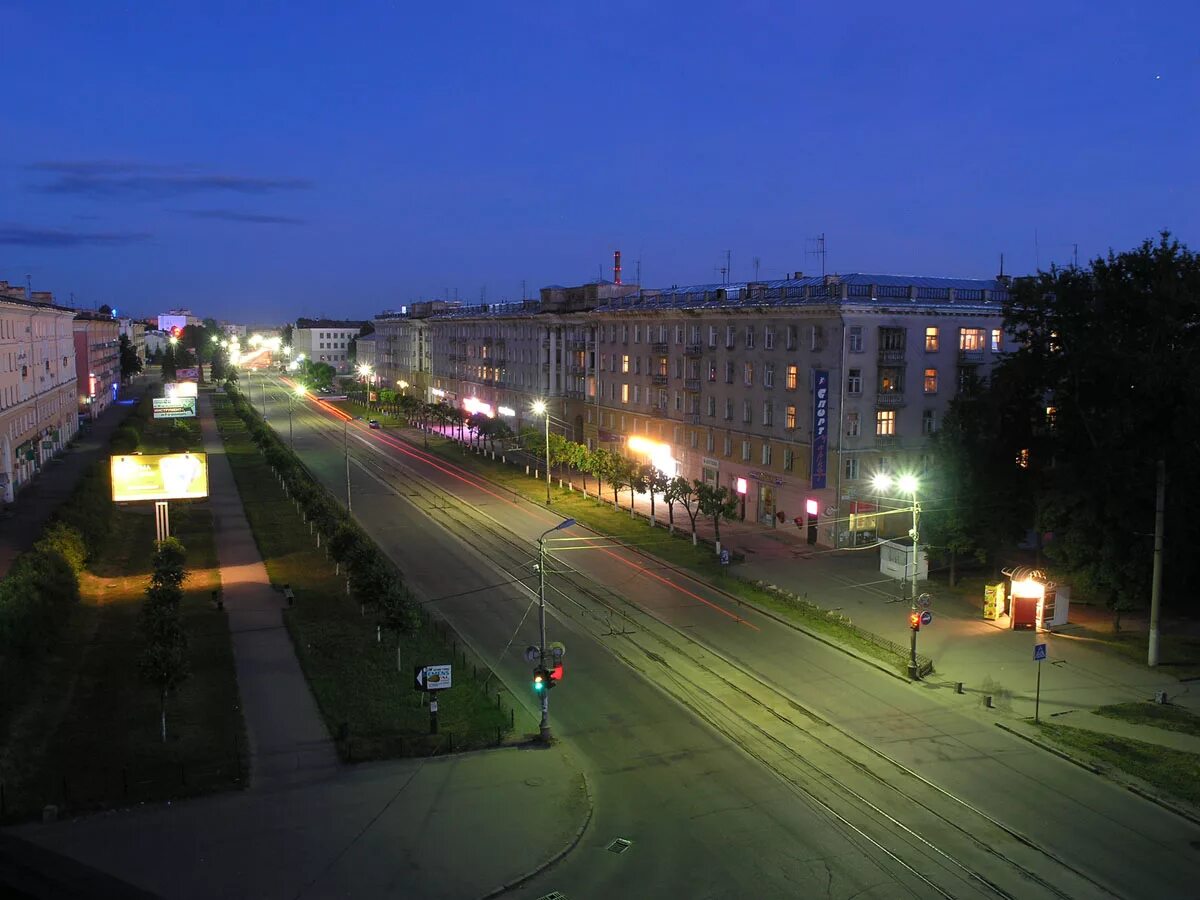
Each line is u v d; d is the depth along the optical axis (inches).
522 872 877.2
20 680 1251.8
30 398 3225.9
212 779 1047.6
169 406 4990.2
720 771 1115.9
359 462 3978.8
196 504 2910.9
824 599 1892.2
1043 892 857.5
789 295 2623.0
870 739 1213.1
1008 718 1280.8
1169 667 1494.8
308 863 881.5
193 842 913.5
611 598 1902.1
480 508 2938.0
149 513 2706.7
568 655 1545.3
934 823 989.2
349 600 1823.3
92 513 2251.5
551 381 4247.0
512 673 1459.2
